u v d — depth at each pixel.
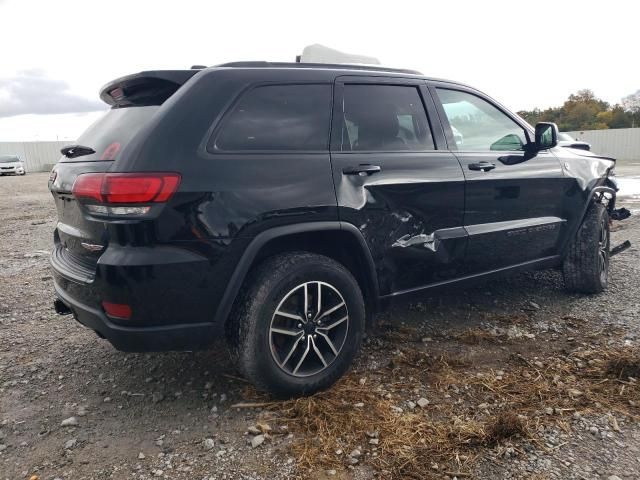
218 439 2.50
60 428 2.62
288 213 2.65
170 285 2.41
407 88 3.41
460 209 3.43
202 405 2.82
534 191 3.91
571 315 4.01
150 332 2.44
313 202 2.72
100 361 3.42
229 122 2.63
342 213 2.83
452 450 2.35
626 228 7.57
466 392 2.86
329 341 2.85
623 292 4.50
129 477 2.23
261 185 2.60
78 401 2.90
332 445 2.41
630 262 5.52
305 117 2.89
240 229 2.53
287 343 2.75
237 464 2.30
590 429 2.48
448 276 3.48
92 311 2.55
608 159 4.93
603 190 4.50
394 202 3.07
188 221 2.41
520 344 3.50
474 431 2.48
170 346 2.51
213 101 2.61
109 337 2.49
